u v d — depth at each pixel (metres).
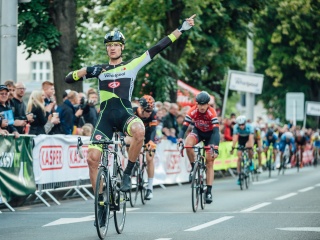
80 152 13.95
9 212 18.45
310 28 62.19
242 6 39.12
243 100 70.94
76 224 15.77
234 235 13.66
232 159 37.88
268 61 65.06
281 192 24.64
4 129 19.28
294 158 49.94
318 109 60.53
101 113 13.97
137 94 37.06
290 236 13.42
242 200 21.39
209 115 19.17
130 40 36.66
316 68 64.06
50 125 22.30
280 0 41.50
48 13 30.28
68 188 21.75
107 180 13.41
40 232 14.41
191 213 17.84
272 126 46.75
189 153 19.00
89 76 14.03
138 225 15.42
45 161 20.53
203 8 38.56
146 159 20.78
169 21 37.81
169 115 29.30
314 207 18.94
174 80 37.12
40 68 69.00
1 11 22.47
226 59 46.28
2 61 22.44
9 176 18.89
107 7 38.59
